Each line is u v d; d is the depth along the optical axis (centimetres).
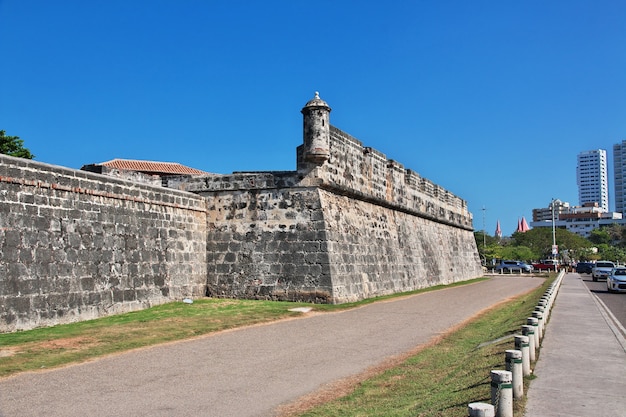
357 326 1922
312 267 2564
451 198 5400
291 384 1148
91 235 2012
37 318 1759
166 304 2361
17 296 1702
